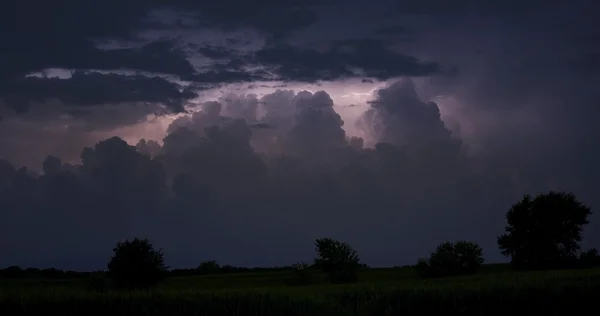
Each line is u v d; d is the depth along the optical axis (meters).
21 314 28.66
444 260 79.50
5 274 100.12
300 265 72.69
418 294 31.06
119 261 54.09
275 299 30.23
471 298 30.50
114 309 29.12
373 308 30.69
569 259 88.50
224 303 29.45
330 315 29.86
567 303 29.92
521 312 29.97
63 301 29.27
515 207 91.00
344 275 73.56
